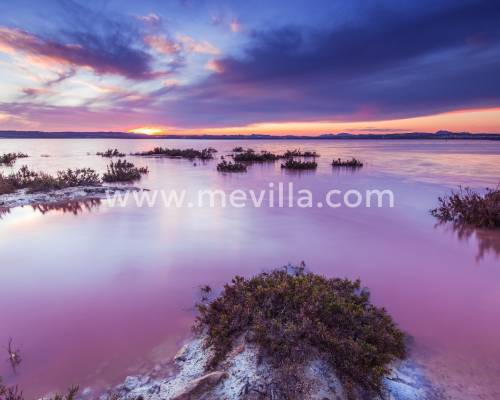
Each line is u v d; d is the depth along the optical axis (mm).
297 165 23703
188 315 4434
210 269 5980
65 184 14562
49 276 5676
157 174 20719
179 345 3773
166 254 6738
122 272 5844
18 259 6445
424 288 5297
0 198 12172
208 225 8945
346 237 7926
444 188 15008
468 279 5633
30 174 17391
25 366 3459
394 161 29219
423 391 3025
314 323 3451
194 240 7656
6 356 3619
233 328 3592
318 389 2818
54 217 9797
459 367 3396
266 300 3963
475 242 7598
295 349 3117
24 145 74625
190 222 9258
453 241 7676
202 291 5113
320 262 6379
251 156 30766
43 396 3047
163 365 3418
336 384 2898
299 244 7395
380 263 6344
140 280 5516
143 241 7559
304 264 6141
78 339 3908
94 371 3363
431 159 31094
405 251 7000
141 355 3604
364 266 6191
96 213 10305
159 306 4668
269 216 10000
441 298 4953
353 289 4996
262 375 2912
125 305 4699
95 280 5516
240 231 8383
